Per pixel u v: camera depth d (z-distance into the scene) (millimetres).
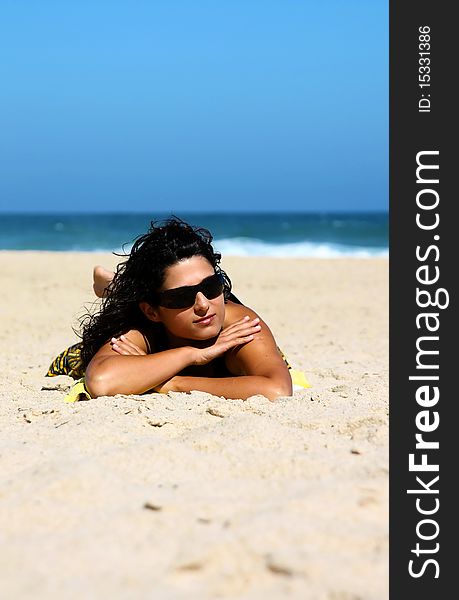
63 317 10086
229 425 3299
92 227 58062
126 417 3570
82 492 2576
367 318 10203
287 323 9680
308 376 5359
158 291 4152
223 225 57688
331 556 2139
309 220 78812
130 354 4359
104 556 2160
